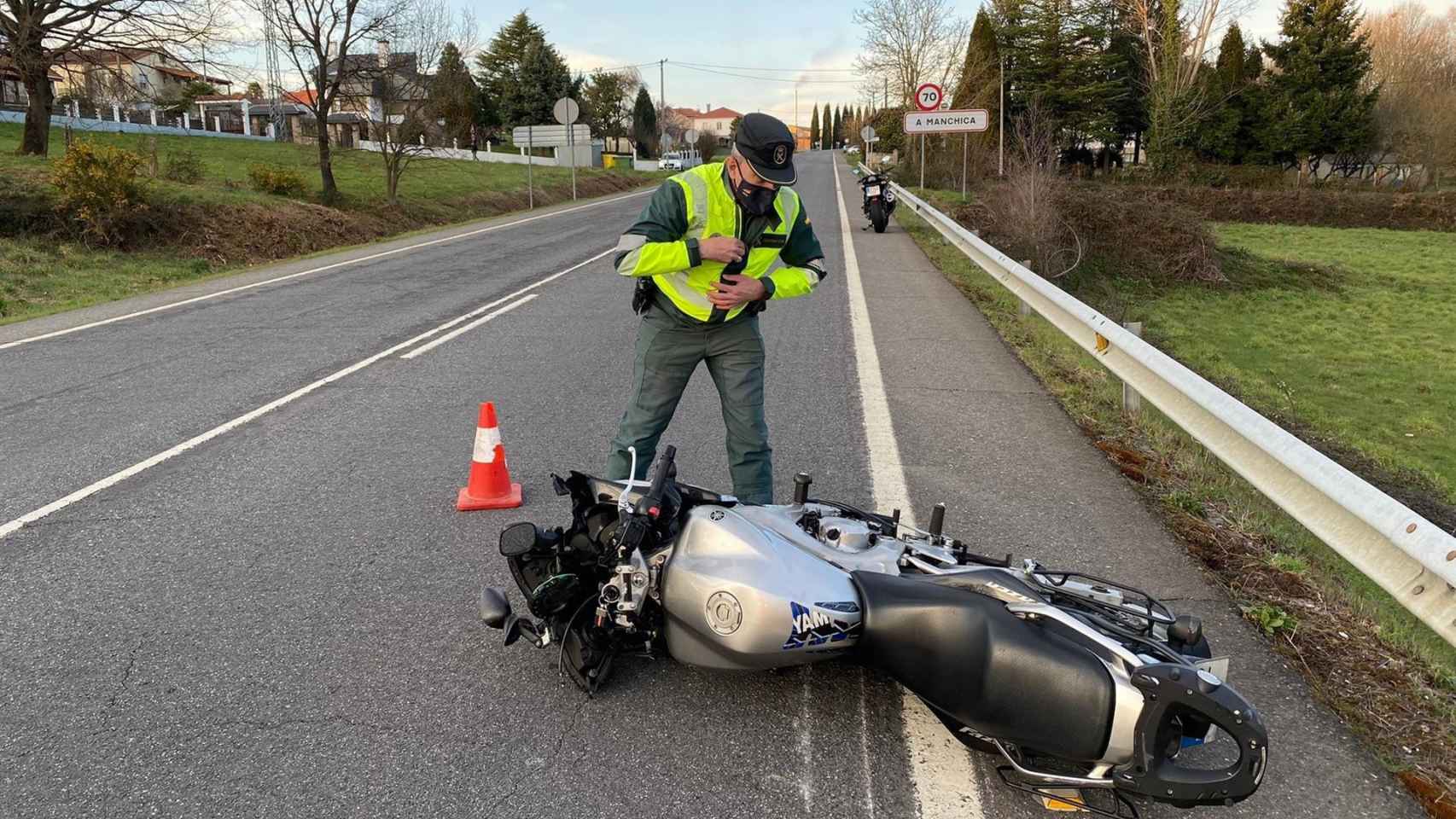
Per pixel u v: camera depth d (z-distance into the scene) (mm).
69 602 4141
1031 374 8461
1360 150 46875
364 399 7508
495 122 71000
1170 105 42500
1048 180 20578
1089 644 2764
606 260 17031
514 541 3312
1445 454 11031
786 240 4172
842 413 7055
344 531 4906
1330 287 23906
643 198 38938
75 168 17641
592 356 9109
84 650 3742
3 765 3041
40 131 24422
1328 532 3787
